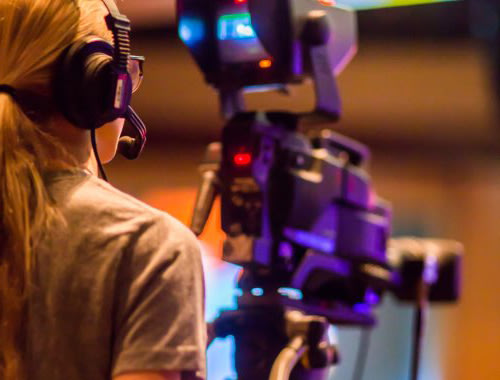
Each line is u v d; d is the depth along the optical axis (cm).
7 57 191
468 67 764
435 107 781
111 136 215
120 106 199
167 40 848
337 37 286
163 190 877
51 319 186
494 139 773
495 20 746
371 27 781
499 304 775
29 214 189
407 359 773
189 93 854
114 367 182
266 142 263
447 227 796
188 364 182
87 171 202
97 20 199
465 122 777
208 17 284
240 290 271
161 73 855
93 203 192
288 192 265
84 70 192
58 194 193
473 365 770
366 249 304
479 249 787
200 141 859
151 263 186
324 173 279
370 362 780
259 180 261
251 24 264
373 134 800
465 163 785
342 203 293
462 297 780
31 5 192
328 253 287
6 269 188
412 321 775
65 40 193
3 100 188
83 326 185
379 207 321
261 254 261
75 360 185
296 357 249
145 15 823
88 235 188
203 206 273
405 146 796
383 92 791
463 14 752
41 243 189
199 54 286
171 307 184
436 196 798
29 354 186
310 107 784
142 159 879
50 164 196
